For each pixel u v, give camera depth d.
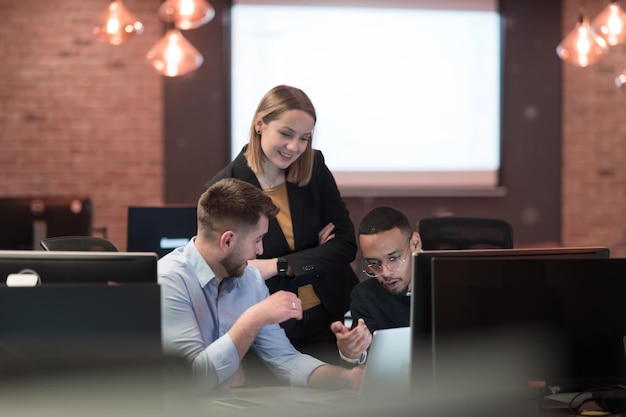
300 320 3.82
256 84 7.84
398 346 2.76
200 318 3.13
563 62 8.12
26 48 7.73
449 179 8.02
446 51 7.98
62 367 2.24
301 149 3.67
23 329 2.23
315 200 3.87
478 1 8.00
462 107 8.02
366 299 3.57
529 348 2.75
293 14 7.85
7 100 7.74
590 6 8.12
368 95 7.92
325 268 3.80
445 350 2.64
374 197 7.95
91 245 4.03
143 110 7.81
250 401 2.88
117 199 7.82
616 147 8.22
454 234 4.53
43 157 7.77
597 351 2.86
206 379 2.92
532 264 2.78
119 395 2.25
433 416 2.66
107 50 7.77
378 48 7.92
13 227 5.38
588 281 2.86
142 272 2.67
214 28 7.81
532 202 8.13
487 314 2.70
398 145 7.95
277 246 3.80
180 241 4.70
